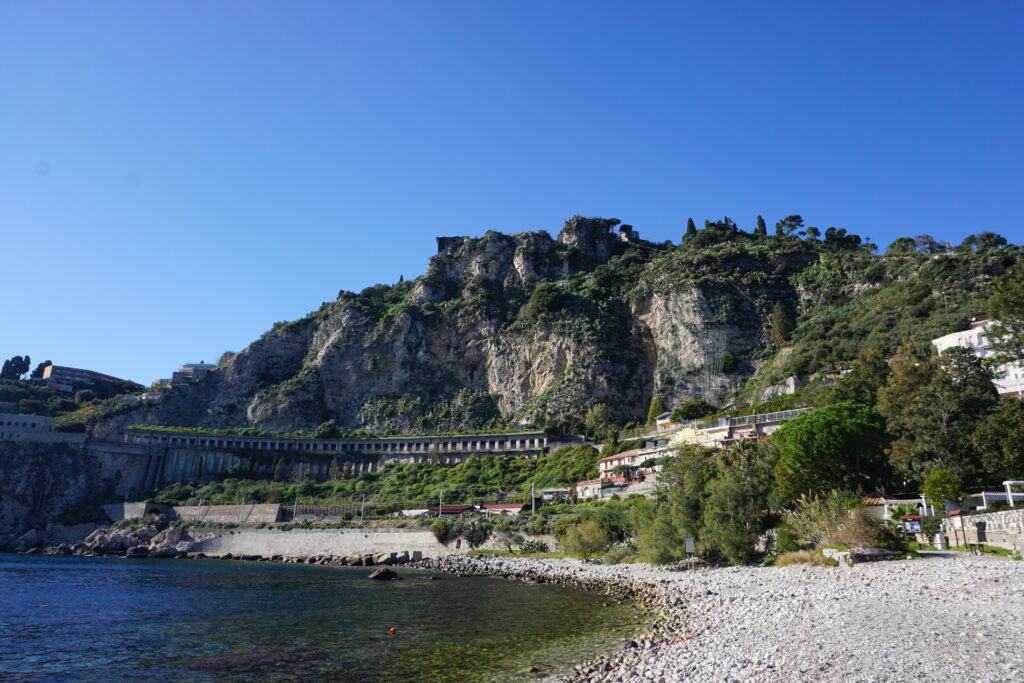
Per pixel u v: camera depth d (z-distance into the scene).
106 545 135.38
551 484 136.50
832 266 181.50
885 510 62.59
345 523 127.81
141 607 52.19
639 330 184.75
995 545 48.81
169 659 32.31
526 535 98.88
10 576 81.44
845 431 63.06
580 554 83.12
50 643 37.06
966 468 62.34
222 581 75.81
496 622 41.06
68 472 158.25
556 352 187.12
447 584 69.31
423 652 32.25
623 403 171.88
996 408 67.62
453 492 142.75
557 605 47.75
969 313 119.44
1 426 164.88
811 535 54.88
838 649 21.70
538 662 28.28
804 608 32.09
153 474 168.50
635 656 26.00
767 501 66.81
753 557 60.47
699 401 152.00
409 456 174.25
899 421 70.50
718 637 26.95
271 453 178.38
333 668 29.30
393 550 113.81
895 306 143.62
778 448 72.12
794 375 136.50
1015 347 71.94
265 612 48.66
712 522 62.38
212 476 169.88
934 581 36.38
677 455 94.31
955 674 17.25
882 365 97.88
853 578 41.78
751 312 174.00
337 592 62.41
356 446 182.62
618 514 85.25
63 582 74.06
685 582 52.03
